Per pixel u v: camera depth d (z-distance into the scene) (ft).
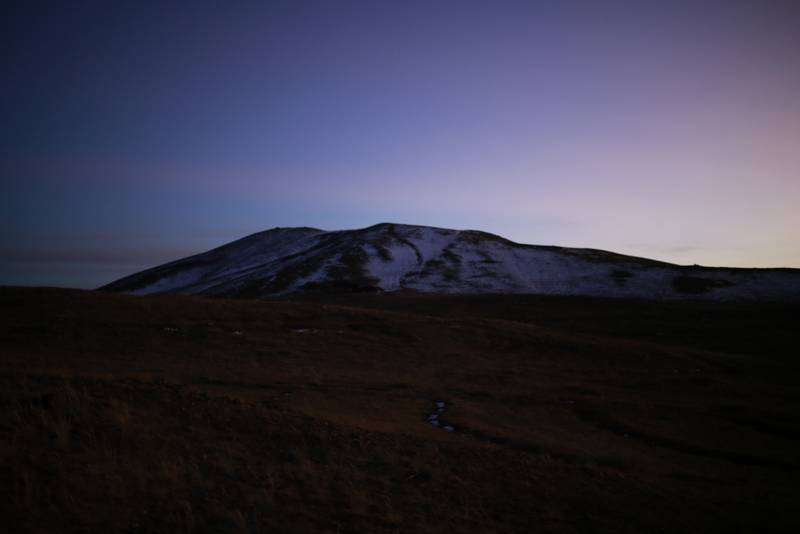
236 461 46.06
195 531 34.42
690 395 114.11
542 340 165.78
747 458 71.00
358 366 122.31
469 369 130.00
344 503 40.68
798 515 46.70
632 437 79.87
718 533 41.78
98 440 45.60
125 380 66.18
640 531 40.93
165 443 47.52
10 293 161.68
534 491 47.06
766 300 300.40
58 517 34.06
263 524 36.22
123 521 34.76
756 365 153.69
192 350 122.21
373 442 55.52
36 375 62.64
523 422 81.92
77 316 143.13
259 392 83.46
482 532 38.50
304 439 53.36
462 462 52.75
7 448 41.01
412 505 41.86
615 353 156.04
